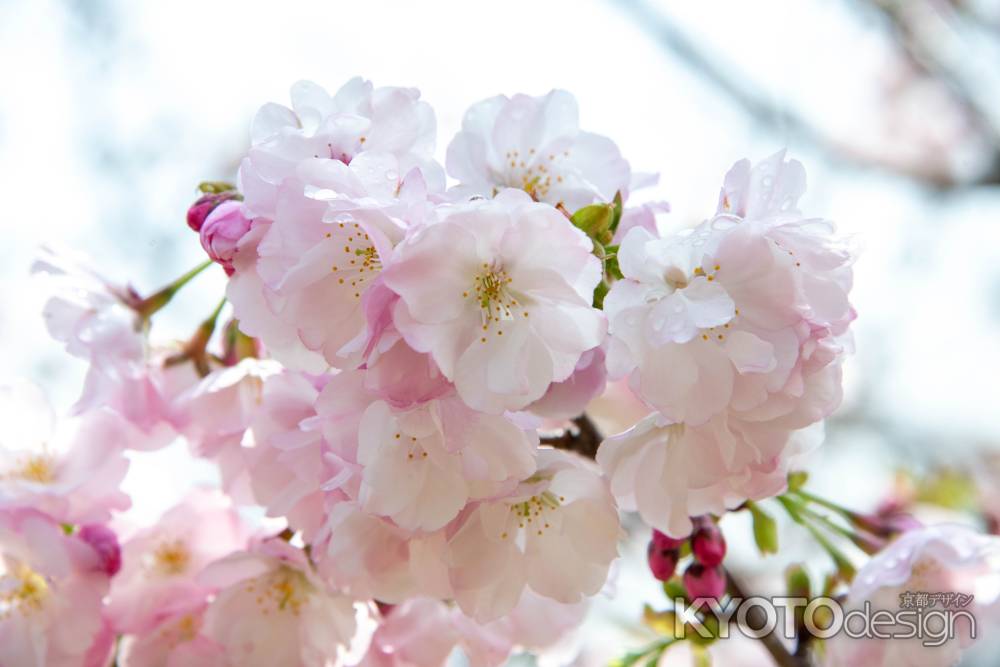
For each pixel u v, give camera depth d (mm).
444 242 304
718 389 314
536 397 308
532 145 355
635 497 337
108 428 377
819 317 316
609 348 313
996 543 373
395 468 317
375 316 302
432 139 336
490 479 314
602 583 340
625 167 354
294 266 312
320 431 334
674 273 318
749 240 311
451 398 308
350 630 367
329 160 313
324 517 351
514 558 339
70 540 369
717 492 341
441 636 368
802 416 323
